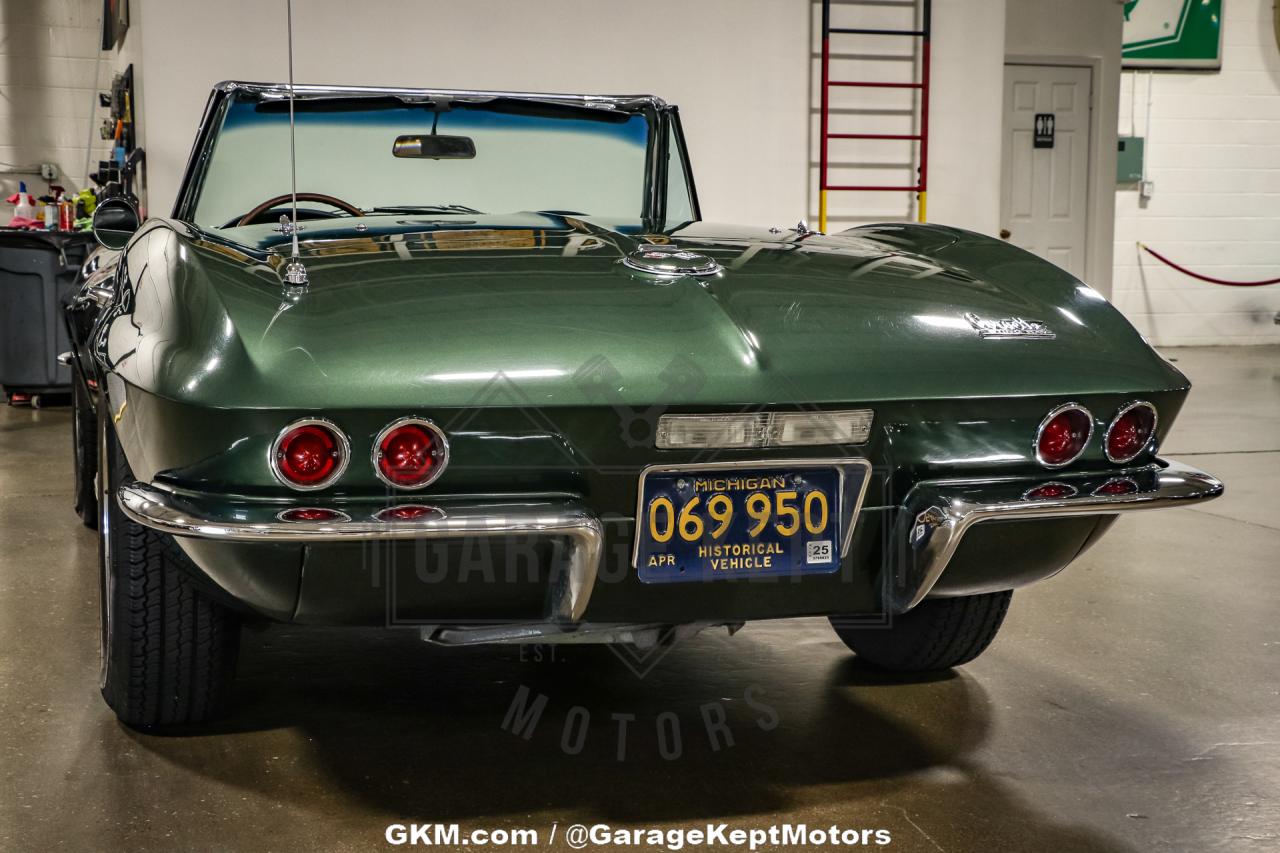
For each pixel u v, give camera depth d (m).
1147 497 1.53
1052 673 2.13
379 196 2.29
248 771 1.65
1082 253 8.13
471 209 2.34
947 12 6.52
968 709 1.94
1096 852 1.46
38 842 1.44
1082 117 8.00
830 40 6.37
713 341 1.44
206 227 2.01
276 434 1.28
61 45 7.39
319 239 1.74
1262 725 1.89
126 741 1.75
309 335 1.35
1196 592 2.68
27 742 1.74
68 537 3.06
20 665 2.09
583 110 2.33
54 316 5.71
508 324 1.41
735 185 6.32
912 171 6.60
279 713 1.87
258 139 2.19
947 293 1.66
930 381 1.46
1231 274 9.87
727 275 1.61
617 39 6.03
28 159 7.42
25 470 4.07
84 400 3.02
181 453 1.33
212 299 1.41
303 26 5.57
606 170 2.39
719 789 1.62
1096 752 1.77
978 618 1.98
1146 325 9.82
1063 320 1.64
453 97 2.25
